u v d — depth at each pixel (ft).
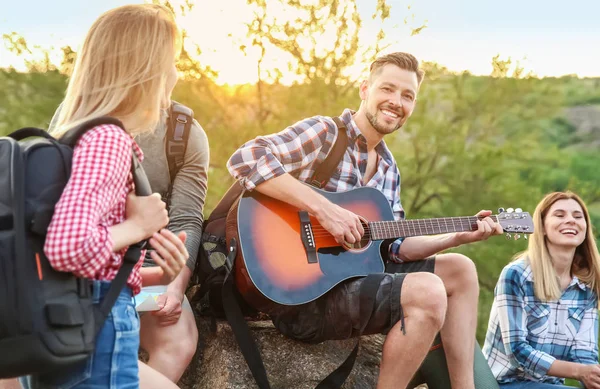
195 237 11.44
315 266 11.32
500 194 32.07
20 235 6.32
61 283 6.51
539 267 14.20
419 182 31.99
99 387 6.87
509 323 13.88
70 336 6.48
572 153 35.73
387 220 12.16
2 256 6.29
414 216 32.01
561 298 14.33
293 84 26.96
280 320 11.87
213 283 11.56
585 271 14.61
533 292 14.20
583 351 14.24
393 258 12.51
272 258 11.19
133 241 6.99
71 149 6.78
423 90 30.53
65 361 6.46
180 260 7.57
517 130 32.83
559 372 13.44
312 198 11.30
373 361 12.99
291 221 11.42
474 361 12.53
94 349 6.81
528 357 13.62
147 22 7.52
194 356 12.25
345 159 12.28
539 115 33.01
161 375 9.46
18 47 26.05
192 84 25.86
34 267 6.39
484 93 31.68
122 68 7.39
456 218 12.41
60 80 26.32
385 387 10.62
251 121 26.45
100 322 6.77
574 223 14.29
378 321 10.83
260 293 11.07
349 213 11.49
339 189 12.20
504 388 13.78
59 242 6.34
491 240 31.55
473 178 31.91
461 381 11.85
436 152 31.89
